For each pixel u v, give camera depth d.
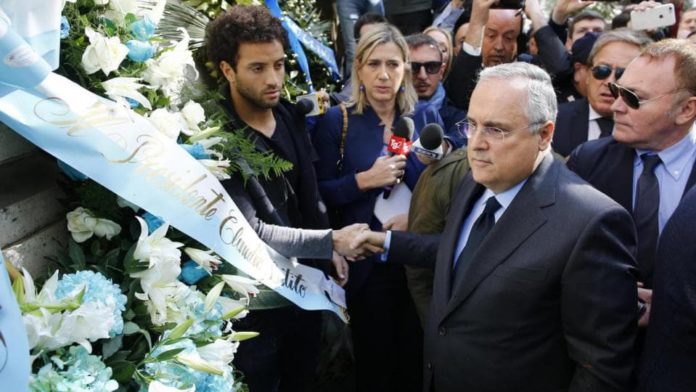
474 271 1.92
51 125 1.41
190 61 1.81
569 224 1.80
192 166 1.67
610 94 2.91
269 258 1.99
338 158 2.95
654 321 1.76
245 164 2.04
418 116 3.05
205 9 2.72
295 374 2.62
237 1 2.82
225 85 2.39
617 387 1.73
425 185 2.65
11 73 1.26
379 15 3.69
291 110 2.57
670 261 1.71
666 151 2.22
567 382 1.88
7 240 1.45
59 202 1.65
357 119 2.97
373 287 2.88
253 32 2.22
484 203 2.10
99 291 1.36
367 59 2.88
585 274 1.75
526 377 1.86
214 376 1.59
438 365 2.03
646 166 2.26
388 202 2.90
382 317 2.92
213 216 1.71
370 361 2.98
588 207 1.80
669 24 3.44
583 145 2.50
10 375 1.11
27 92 1.39
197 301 1.62
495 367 1.88
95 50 1.55
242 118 2.36
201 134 1.82
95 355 1.41
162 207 1.56
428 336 2.12
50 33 1.35
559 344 1.86
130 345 1.53
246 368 2.27
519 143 1.83
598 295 1.73
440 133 2.64
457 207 2.20
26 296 1.29
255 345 2.28
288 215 2.46
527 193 1.89
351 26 4.11
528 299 1.82
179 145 1.72
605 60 2.90
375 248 2.42
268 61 2.25
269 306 2.19
